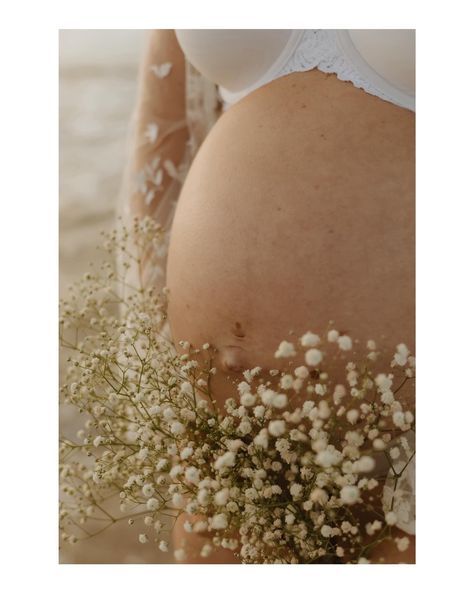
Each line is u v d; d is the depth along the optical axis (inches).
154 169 58.9
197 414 40.4
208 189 43.0
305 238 39.2
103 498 47.9
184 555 41.1
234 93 48.8
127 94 65.1
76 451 52.1
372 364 38.9
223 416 43.6
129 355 42.5
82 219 68.0
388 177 39.5
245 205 41.0
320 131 40.7
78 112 65.8
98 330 51.6
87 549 56.4
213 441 40.8
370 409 36.9
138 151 59.3
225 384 42.5
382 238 38.9
